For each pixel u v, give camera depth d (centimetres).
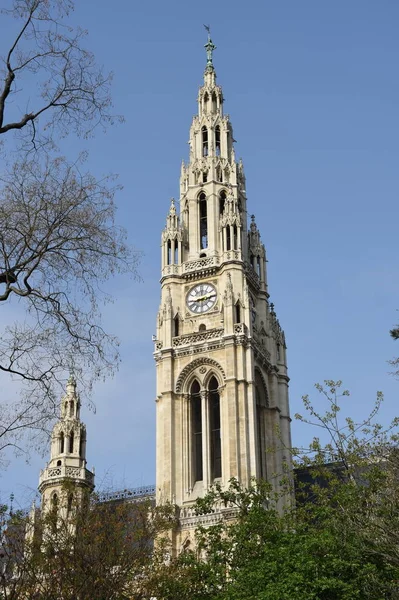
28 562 5406
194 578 6506
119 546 6097
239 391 10938
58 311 3622
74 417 11594
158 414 11194
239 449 10600
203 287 11856
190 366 11288
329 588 5591
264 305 12275
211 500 7550
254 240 12700
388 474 5997
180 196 12788
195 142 13162
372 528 5694
